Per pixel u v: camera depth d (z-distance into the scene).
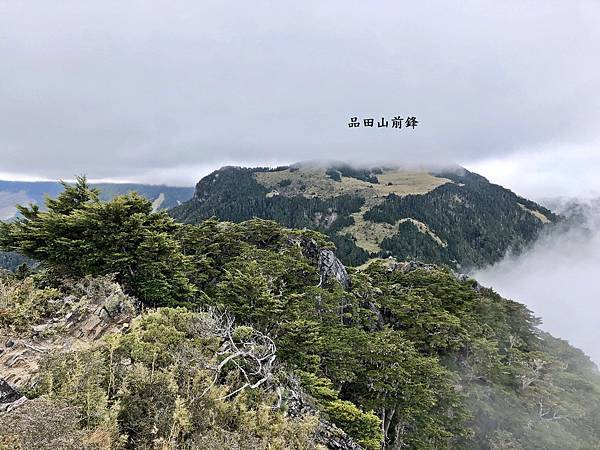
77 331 15.89
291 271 47.53
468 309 57.88
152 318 16.45
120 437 9.22
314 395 22.25
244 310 27.53
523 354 49.38
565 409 42.41
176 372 12.46
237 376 14.33
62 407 8.84
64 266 25.17
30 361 12.88
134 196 28.89
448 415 37.12
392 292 60.38
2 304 16.48
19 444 7.27
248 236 57.81
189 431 10.56
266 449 11.35
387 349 35.41
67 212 29.69
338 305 45.91
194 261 40.34
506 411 40.50
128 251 26.33
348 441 15.72
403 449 33.31
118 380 11.31
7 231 27.00
